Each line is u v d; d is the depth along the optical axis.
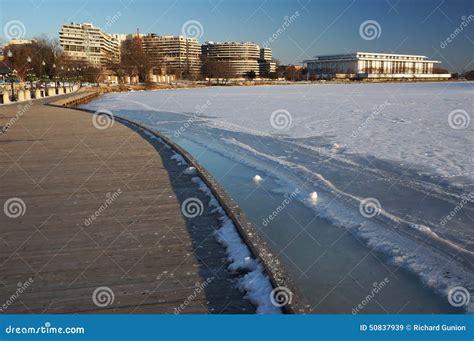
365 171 8.01
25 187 5.82
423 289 3.71
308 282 3.85
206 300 2.88
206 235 3.97
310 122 16.72
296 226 5.24
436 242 4.68
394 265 4.15
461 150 9.99
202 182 5.86
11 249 3.72
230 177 7.77
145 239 3.90
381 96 36.81
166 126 16.34
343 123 16.16
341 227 5.16
